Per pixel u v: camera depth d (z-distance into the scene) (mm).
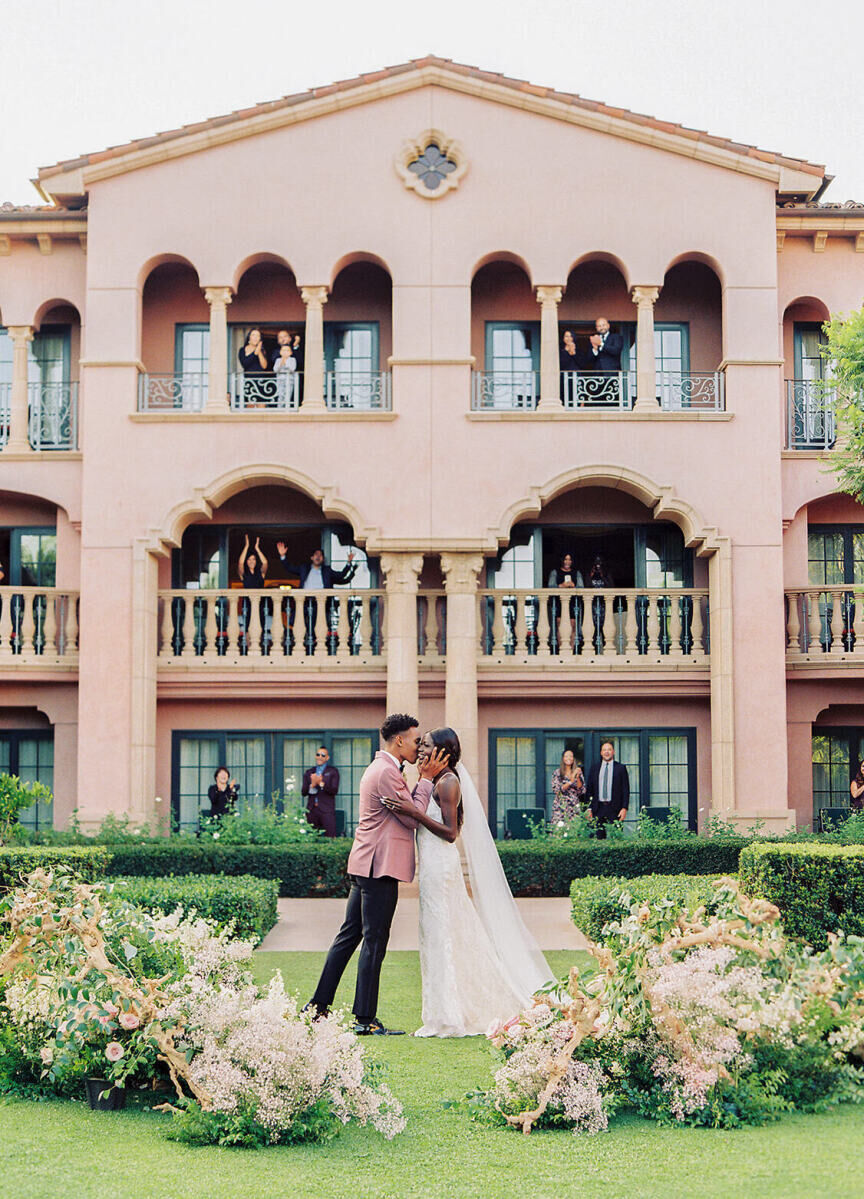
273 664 19359
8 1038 6973
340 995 9977
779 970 6402
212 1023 6277
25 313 20156
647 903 6801
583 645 19719
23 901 6949
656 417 18969
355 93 19125
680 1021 6273
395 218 19172
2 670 19141
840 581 20656
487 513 18797
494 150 19266
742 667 18672
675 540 20531
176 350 20531
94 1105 6496
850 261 20297
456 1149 5805
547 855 16734
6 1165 5523
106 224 19234
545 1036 6352
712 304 20578
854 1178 5184
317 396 19016
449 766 9195
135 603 18703
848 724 20547
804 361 20750
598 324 20016
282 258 19188
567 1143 5852
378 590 19656
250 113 19094
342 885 16719
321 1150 5816
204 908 10586
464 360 18953
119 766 18484
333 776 18641
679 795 19875
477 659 19297
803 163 19156
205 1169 5500
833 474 19844
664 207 19219
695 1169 5383
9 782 14656
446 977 8484
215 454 18953
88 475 18938
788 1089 6406
